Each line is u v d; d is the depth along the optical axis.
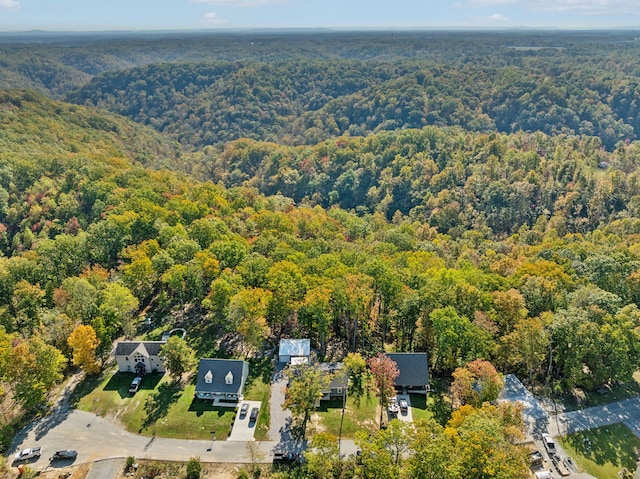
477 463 48.16
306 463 61.94
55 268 106.31
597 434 68.94
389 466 50.00
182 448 65.56
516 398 73.44
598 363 74.75
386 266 93.69
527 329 74.75
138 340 88.94
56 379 74.88
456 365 77.31
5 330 84.81
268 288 89.62
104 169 171.25
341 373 71.69
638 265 97.12
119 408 72.44
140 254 102.12
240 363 75.19
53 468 62.44
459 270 100.12
